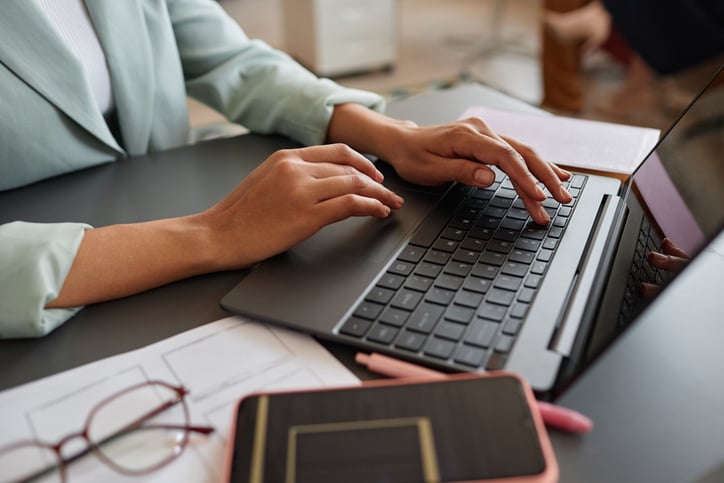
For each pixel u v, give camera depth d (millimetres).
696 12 1713
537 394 339
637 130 689
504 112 747
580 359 350
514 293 415
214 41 781
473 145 542
